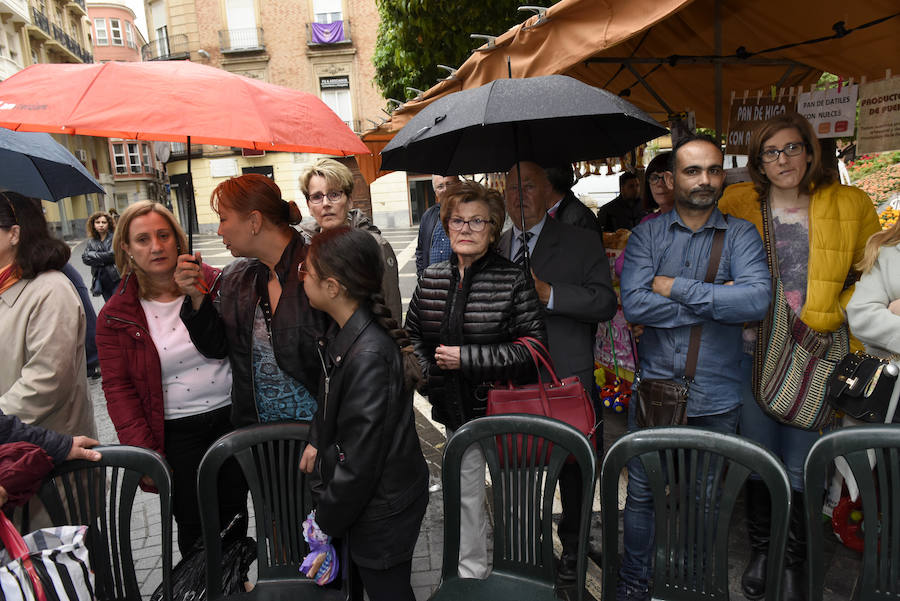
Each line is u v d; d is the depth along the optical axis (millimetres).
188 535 2340
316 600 1837
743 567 2600
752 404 2430
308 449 1843
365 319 1680
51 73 1731
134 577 1863
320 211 2879
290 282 2023
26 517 1881
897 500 1530
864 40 3863
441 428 4559
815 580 1565
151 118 1606
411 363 1753
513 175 2525
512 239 2604
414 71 7379
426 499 1800
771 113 3514
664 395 2172
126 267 2133
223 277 2189
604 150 2656
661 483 1682
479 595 1794
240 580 2018
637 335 2420
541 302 2334
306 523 1818
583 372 2436
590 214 3248
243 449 1924
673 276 2209
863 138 3521
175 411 2215
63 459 1806
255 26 25141
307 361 2041
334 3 25250
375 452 1610
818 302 2227
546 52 2412
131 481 1841
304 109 1920
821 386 2186
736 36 4137
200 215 26078
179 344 2170
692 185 2084
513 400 2068
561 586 2523
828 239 2225
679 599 1699
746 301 1999
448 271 2260
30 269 2047
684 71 5051
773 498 1536
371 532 1705
